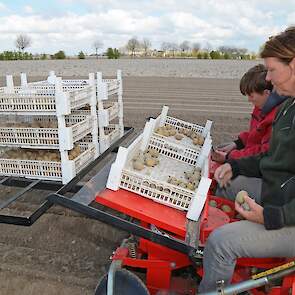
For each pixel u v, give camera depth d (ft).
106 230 12.85
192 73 86.58
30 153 13.42
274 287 7.48
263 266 8.07
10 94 12.12
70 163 12.05
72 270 10.78
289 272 6.87
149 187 8.94
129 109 36.42
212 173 11.31
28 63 128.67
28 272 10.56
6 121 14.87
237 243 7.29
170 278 9.12
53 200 8.39
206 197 8.47
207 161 10.59
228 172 9.69
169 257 8.52
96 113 14.66
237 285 7.09
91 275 10.57
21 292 9.84
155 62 128.26
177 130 15.15
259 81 11.71
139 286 7.68
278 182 7.77
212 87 57.47
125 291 7.76
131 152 10.75
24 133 12.51
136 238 9.55
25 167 12.71
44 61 143.23
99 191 9.20
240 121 30.53
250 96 12.26
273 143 8.11
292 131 7.46
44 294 9.76
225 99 43.65
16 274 10.50
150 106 38.42
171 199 8.86
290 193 7.53
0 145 12.84
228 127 28.32
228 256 7.34
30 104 12.00
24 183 12.53
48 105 11.87
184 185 9.87
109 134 15.96
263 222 7.28
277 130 7.98
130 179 9.06
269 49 7.27
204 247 7.75
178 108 37.04
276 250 7.41
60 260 11.23
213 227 8.43
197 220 8.37
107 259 11.35
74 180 10.77
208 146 11.86
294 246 7.36
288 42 7.02
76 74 89.40
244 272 8.36
